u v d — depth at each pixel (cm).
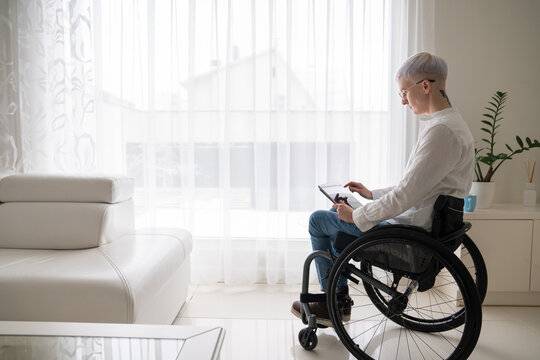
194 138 262
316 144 261
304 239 266
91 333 101
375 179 263
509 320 213
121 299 136
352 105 256
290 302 236
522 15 264
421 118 161
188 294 248
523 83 267
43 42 255
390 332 195
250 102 258
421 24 251
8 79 253
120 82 259
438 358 169
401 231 141
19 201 195
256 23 256
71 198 194
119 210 204
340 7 256
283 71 257
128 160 264
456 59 266
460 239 158
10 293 136
